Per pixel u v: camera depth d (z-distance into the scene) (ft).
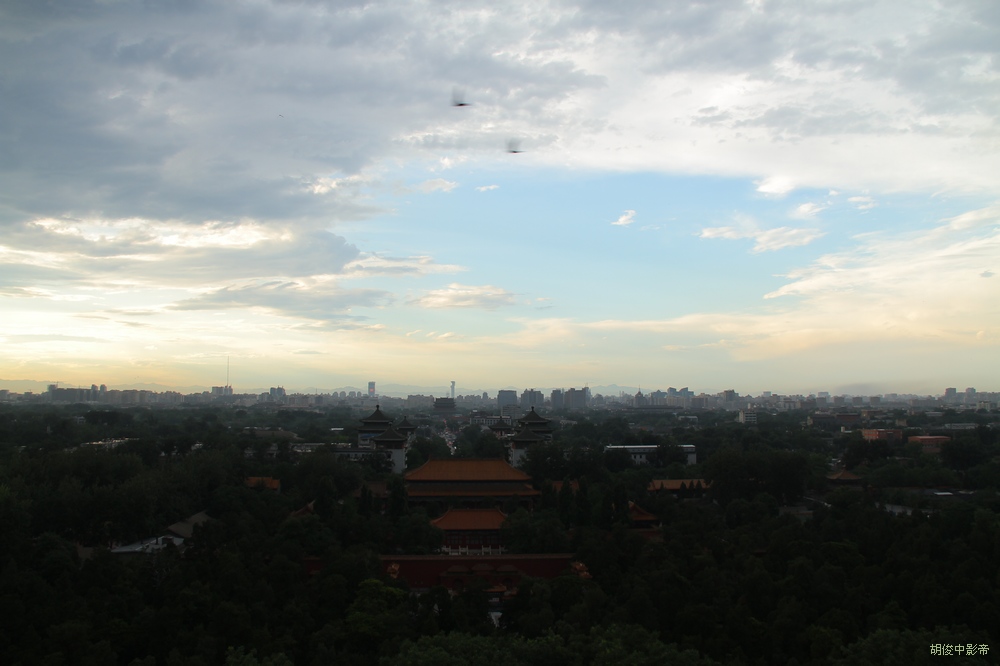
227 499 526.57
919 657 310.45
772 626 347.97
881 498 613.11
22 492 473.26
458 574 444.55
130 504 463.01
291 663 301.63
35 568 373.81
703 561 408.05
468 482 601.62
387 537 485.97
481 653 311.47
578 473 642.22
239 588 351.87
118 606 337.11
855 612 366.02
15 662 298.56
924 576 377.71
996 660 319.68
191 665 297.33
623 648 308.40
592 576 417.28
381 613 349.41
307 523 452.76
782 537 432.66
